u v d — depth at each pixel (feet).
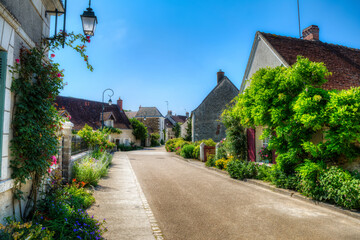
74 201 17.75
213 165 45.01
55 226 12.62
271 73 26.66
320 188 20.88
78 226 13.08
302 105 21.99
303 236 14.58
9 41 11.71
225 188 27.68
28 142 13.05
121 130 126.00
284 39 39.22
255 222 16.96
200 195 24.50
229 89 81.76
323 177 20.66
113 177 34.06
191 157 64.28
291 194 23.91
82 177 26.00
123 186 28.19
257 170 31.99
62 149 24.95
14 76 12.47
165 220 17.37
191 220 17.38
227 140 41.45
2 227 9.91
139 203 21.21
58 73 15.79
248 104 28.94
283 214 18.57
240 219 17.57
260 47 40.06
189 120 104.68
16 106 12.70
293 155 24.13
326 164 21.95
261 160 34.35
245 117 30.12
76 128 104.63
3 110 11.47
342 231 15.25
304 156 24.90
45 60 15.52
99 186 27.53
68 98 115.75
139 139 141.28
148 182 31.37
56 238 11.91
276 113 24.56
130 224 16.29
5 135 11.65
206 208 20.20
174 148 92.32
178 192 25.81
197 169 44.19
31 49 14.01
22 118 12.75
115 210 19.15
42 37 16.14
